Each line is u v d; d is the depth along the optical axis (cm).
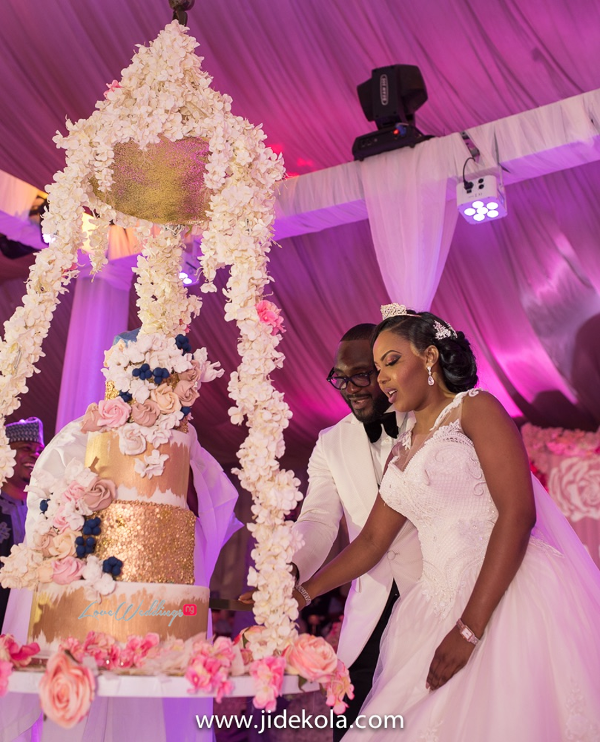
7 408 191
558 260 731
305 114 604
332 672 169
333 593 889
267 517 177
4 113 611
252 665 161
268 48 549
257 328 188
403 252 528
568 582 191
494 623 183
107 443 184
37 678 153
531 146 515
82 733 218
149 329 238
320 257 800
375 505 228
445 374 215
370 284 800
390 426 257
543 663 176
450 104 585
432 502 204
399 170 547
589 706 171
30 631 179
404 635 203
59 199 197
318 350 892
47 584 175
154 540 177
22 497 375
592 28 497
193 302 246
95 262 222
